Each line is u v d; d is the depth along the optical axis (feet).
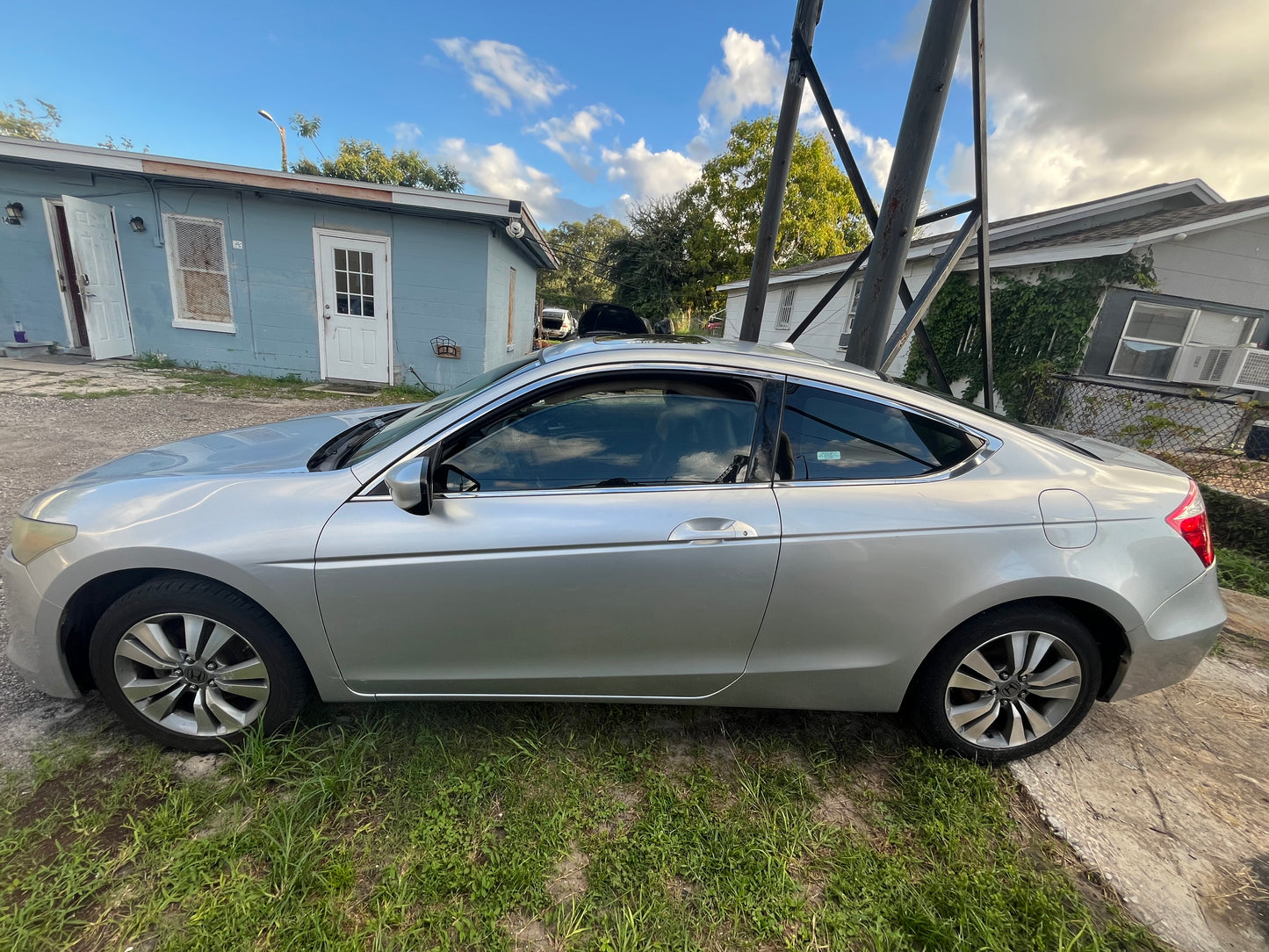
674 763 7.06
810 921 5.26
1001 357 30.89
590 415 6.63
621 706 7.97
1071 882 5.78
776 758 7.23
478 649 6.46
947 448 6.81
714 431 6.68
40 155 28.43
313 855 5.49
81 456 15.99
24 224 30.66
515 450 6.51
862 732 7.77
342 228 31.19
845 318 45.34
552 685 6.68
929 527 6.41
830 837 6.13
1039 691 7.03
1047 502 6.61
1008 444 6.89
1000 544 6.47
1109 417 24.17
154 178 29.60
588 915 5.18
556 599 6.28
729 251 87.35
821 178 85.40
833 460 6.66
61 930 4.74
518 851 5.69
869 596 6.45
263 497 6.26
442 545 6.11
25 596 6.28
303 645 6.31
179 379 29.17
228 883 5.18
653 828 6.03
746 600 6.39
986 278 15.08
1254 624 11.75
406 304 32.50
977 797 6.70
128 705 6.48
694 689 6.82
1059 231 33.96
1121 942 5.20
